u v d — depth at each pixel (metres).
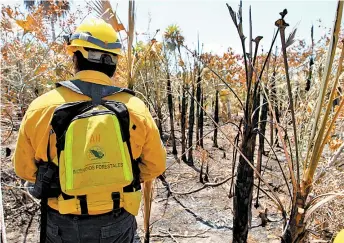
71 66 3.94
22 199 2.99
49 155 1.39
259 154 3.34
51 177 1.39
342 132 2.63
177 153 5.32
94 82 1.46
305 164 1.37
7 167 3.35
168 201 3.53
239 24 1.69
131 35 2.34
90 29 1.48
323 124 1.25
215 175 4.32
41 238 1.48
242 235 1.97
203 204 3.46
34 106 1.42
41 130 1.38
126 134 1.41
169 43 5.14
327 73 1.20
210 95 7.23
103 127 1.34
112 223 1.47
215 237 2.83
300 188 1.34
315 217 2.35
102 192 1.38
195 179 4.17
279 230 2.91
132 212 1.48
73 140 1.32
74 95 1.42
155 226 3.01
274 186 3.73
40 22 4.48
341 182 2.50
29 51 4.55
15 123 4.34
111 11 2.39
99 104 1.40
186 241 2.77
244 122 1.87
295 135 1.35
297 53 5.15
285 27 1.20
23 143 1.45
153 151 1.58
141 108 1.52
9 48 4.37
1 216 1.51
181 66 5.12
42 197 1.42
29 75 4.33
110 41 1.49
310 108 2.59
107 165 1.33
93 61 1.47
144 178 1.67
